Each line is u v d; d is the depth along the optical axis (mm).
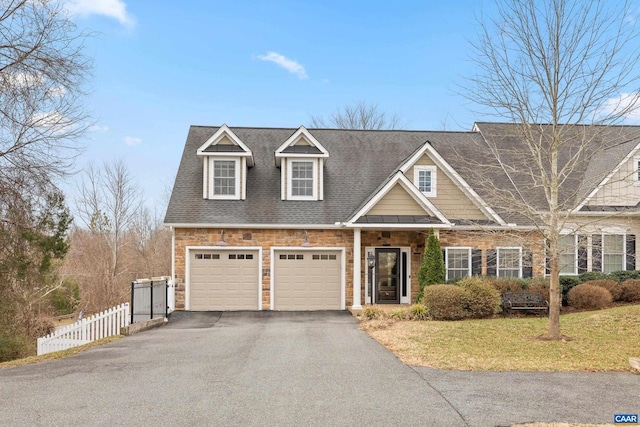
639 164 20609
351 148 23641
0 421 6426
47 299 22844
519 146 21438
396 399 7254
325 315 18531
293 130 24719
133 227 39281
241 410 6785
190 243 19578
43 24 14523
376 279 20703
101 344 12734
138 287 15711
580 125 14711
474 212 20594
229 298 19766
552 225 12297
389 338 12438
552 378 8531
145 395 7570
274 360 10070
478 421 6348
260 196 20828
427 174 20734
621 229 20328
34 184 15219
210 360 10195
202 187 20875
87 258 35500
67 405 7109
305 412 6684
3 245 15492
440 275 18547
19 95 14461
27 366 10125
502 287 17781
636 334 12133
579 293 17062
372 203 19047
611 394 7562
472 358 10102
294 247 19922
